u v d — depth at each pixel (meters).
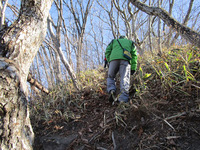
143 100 1.97
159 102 1.94
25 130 1.25
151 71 2.83
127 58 2.39
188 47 2.55
